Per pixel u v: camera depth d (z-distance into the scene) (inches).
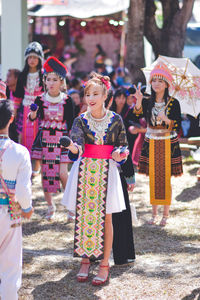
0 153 140.4
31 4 664.4
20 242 146.6
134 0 422.0
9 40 434.9
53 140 245.3
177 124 239.0
